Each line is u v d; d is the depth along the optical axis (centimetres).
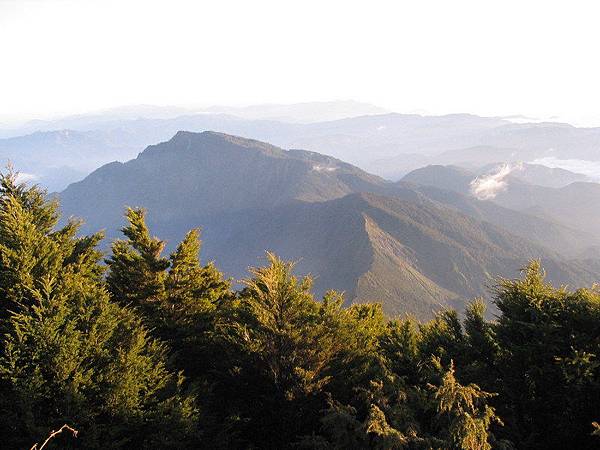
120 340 1416
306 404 1445
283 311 1524
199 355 1923
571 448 1208
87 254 1819
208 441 1399
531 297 1388
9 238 1415
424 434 1073
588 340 1269
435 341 1673
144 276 2120
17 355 1166
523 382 1329
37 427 1102
